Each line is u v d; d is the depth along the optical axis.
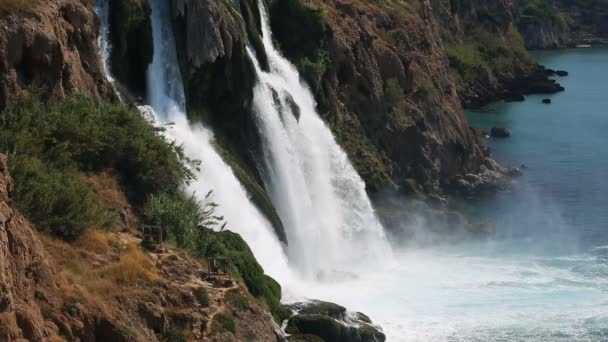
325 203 76.75
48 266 39.25
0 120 47.47
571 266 73.75
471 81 157.88
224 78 68.88
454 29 173.25
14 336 34.47
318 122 79.69
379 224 79.25
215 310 45.00
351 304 61.44
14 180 42.34
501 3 193.38
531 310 62.44
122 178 50.94
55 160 47.47
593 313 62.03
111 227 47.06
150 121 57.75
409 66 100.50
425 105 99.56
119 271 42.94
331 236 74.94
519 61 183.75
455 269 72.19
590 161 111.94
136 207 50.41
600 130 130.62
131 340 40.19
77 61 54.31
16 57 49.12
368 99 92.50
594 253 77.88
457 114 108.62
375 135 92.44
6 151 44.84
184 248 48.88
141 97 62.53
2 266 34.53
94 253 43.50
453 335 57.59
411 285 67.06
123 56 62.06
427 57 106.69
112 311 40.97
